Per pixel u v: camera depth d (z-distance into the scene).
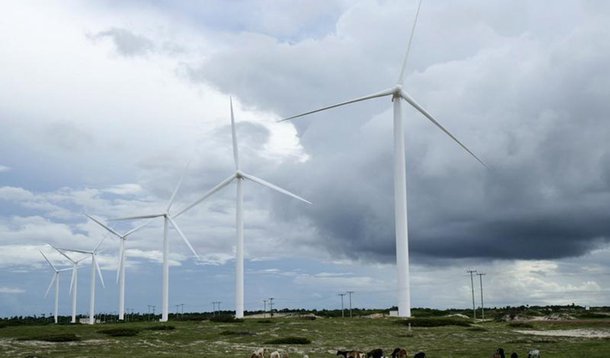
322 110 100.94
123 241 138.75
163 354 56.16
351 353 46.00
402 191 100.44
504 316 137.00
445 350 58.47
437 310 164.12
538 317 130.62
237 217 114.50
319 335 76.75
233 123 114.81
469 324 92.25
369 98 102.19
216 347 64.12
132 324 100.56
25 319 185.50
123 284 137.88
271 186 108.94
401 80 102.56
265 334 78.62
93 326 95.19
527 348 59.50
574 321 103.62
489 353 55.16
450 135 99.81
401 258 99.25
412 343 66.56
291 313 178.75
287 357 49.72
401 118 102.06
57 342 70.62
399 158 101.19
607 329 86.88
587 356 51.44
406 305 98.94
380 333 78.44
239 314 111.00
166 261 122.81
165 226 123.81
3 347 64.31
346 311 187.62
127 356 54.28
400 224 99.69
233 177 115.19
